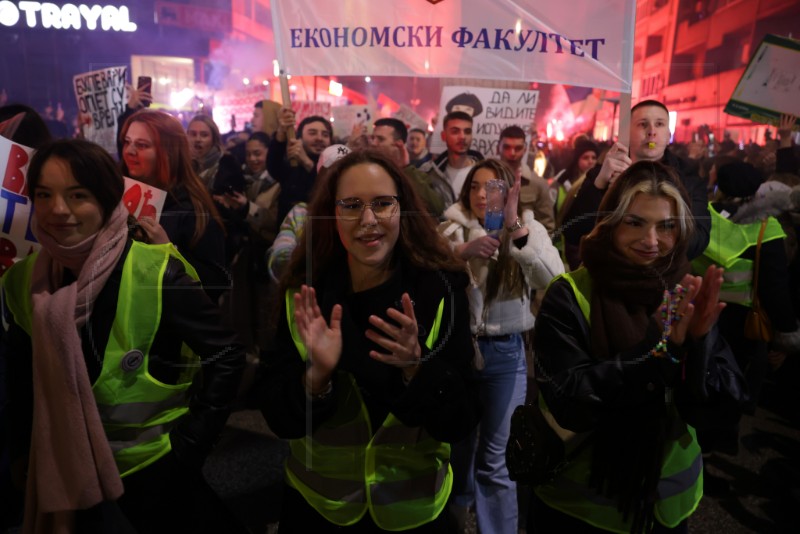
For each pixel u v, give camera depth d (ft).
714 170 12.73
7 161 6.26
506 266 6.29
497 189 6.04
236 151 19.94
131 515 5.21
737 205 8.20
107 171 4.84
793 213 8.21
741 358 8.08
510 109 14.88
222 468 9.86
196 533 5.41
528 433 4.96
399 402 4.43
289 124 10.87
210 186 10.43
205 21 51.42
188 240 7.14
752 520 8.56
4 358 5.51
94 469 4.84
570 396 4.47
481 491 7.20
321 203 4.58
